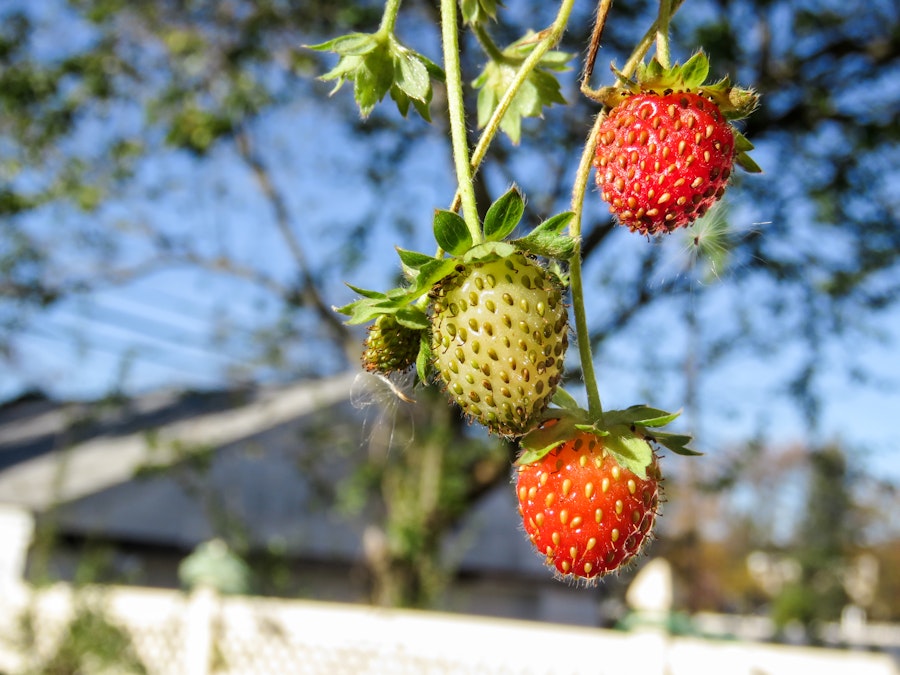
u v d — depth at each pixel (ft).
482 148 3.83
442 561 42.93
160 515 47.03
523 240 3.85
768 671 21.21
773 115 33.24
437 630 23.36
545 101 5.56
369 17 32.94
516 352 3.96
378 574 39.75
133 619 27.91
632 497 4.25
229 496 49.78
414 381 4.42
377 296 4.02
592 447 4.23
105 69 36.14
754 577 116.67
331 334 41.45
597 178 4.31
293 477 52.11
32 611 29.25
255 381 46.85
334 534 52.70
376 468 39.86
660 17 4.14
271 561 40.60
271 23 35.83
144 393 67.62
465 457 38.37
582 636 22.00
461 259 3.91
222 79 36.17
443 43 3.85
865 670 20.83
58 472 38.73
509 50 5.58
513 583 59.62
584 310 4.05
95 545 41.24
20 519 42.45
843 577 93.61
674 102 4.13
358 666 24.08
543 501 4.31
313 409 47.75
